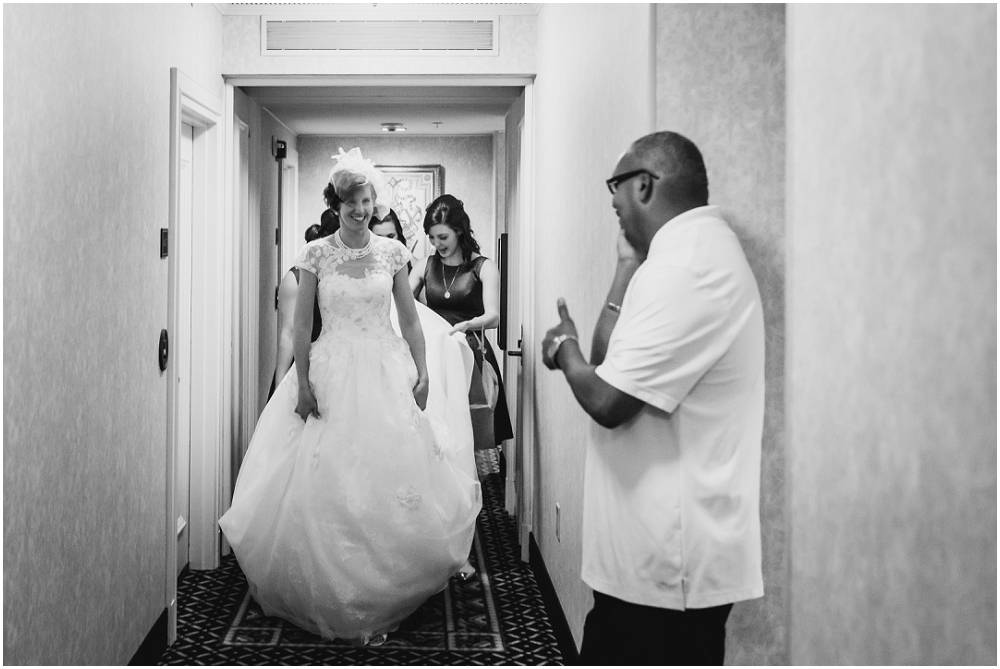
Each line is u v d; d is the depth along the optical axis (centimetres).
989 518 92
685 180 182
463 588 425
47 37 223
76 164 244
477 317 482
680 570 177
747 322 178
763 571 238
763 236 231
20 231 207
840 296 128
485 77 454
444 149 835
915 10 106
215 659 338
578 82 325
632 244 191
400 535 344
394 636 363
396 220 470
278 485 354
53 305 229
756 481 183
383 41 449
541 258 429
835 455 130
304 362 348
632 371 171
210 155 439
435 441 366
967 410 96
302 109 658
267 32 445
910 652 108
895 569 112
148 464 320
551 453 390
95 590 265
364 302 356
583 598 303
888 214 113
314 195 827
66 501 240
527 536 464
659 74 227
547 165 409
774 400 235
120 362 285
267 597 363
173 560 350
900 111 109
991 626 92
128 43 290
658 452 179
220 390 448
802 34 142
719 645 186
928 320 103
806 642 142
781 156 229
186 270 438
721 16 228
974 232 94
